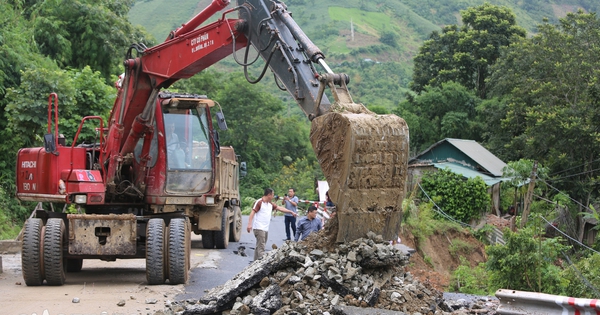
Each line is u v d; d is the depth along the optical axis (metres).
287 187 47.47
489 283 17.11
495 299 10.45
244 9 9.67
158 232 10.95
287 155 58.84
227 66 97.06
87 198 12.06
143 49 11.77
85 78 22.69
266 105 54.81
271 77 91.94
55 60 28.14
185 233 11.23
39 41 30.08
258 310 6.93
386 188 7.92
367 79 85.25
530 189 23.75
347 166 7.44
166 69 11.48
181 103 14.17
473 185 31.34
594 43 38.66
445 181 32.06
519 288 16.31
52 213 11.84
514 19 56.88
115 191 12.99
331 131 7.65
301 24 123.75
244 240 20.02
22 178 12.75
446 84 49.91
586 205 33.41
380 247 7.55
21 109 20.59
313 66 8.61
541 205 31.61
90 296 9.73
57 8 31.69
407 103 51.16
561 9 144.88
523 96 38.62
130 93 12.05
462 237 29.33
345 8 131.75
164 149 13.96
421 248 26.73
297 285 7.33
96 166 12.77
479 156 37.19
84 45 31.62
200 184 14.27
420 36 125.00
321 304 7.09
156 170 13.90
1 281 11.25
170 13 142.50
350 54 101.50
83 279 11.68
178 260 10.93
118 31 32.31
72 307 8.82
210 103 14.49
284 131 58.75
